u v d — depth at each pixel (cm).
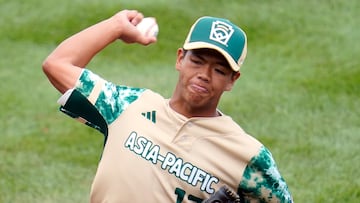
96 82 1409
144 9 4175
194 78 1359
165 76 3569
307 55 3775
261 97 3325
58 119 3186
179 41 3919
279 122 3106
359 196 2508
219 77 1362
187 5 4228
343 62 3688
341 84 3444
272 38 3956
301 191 2544
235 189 1384
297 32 4019
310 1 4319
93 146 2947
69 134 3047
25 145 2958
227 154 1381
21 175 2723
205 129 1380
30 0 4319
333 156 2811
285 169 2709
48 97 3384
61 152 2900
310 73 3581
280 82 3484
